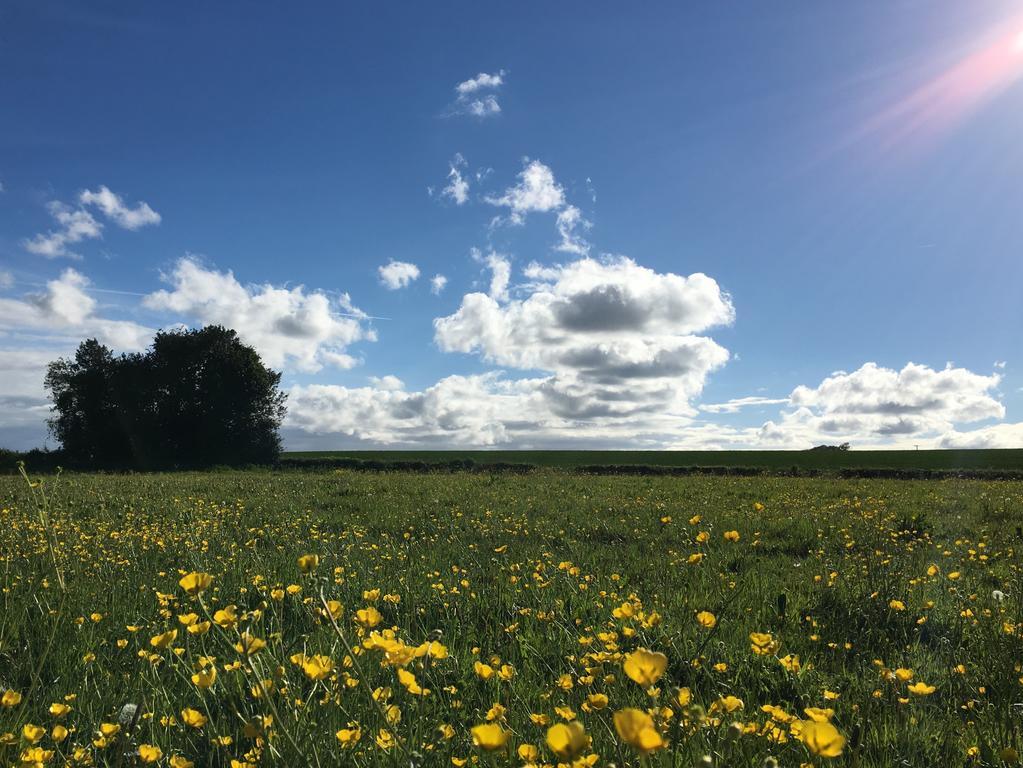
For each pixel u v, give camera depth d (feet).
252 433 178.70
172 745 8.30
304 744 6.48
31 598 14.90
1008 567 23.00
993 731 8.96
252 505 49.57
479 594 17.99
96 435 176.55
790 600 17.92
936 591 18.47
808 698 10.48
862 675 12.04
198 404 178.60
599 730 7.82
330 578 18.24
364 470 150.30
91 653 11.53
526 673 11.62
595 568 22.33
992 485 83.46
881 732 9.34
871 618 15.47
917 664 12.73
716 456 214.07
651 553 27.20
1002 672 11.31
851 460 186.39
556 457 215.51
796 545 30.76
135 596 16.61
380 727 6.95
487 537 32.71
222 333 184.14
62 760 7.43
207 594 16.30
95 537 27.94
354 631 12.17
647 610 15.65
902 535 32.60
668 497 59.98
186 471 143.54
